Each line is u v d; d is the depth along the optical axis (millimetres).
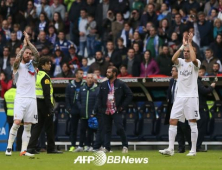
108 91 52469
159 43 74688
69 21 85812
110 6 81812
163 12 78125
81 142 58875
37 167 34719
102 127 56969
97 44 81062
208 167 35000
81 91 59031
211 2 79312
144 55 71562
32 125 54594
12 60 76188
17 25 84438
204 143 61875
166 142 62656
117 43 76812
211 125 61906
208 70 68250
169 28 75438
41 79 48750
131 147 64312
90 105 58656
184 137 57219
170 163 38719
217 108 62281
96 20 82625
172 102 52938
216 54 72750
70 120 63719
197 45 70000
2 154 51562
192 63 45500
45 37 80500
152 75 67438
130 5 83562
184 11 78375
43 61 49438
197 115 45781
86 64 74812
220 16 76625
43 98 49344
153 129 63094
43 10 87000
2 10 90125
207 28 75312
